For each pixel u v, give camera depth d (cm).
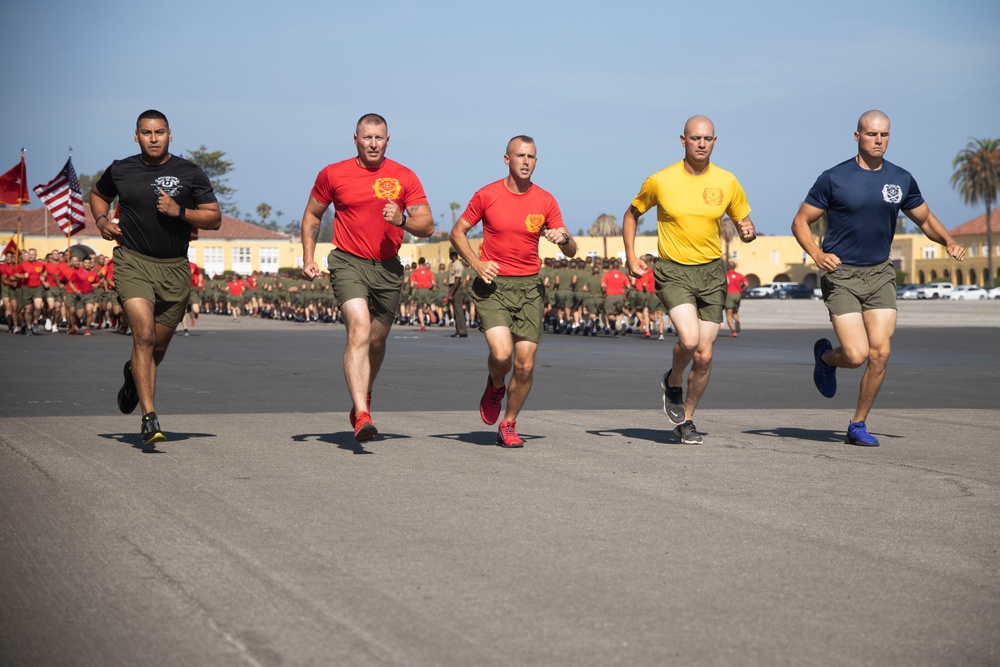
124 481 680
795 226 887
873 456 798
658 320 2964
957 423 1001
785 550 510
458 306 2978
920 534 543
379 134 830
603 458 787
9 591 440
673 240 859
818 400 1220
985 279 12625
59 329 3419
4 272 3047
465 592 440
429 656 366
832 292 871
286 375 1538
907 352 2189
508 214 845
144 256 830
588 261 3294
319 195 848
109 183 835
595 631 392
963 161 11006
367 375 826
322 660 362
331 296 4491
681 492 653
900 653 370
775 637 386
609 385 1409
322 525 559
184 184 830
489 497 636
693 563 486
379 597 433
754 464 760
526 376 845
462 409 1117
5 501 614
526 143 847
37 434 893
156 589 443
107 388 1317
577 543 523
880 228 864
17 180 3584
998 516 586
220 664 359
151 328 821
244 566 479
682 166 862
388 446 845
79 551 503
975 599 433
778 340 2748
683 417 876
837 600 431
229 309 5956
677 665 358
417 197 848
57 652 371
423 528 554
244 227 9800
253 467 739
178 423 980
